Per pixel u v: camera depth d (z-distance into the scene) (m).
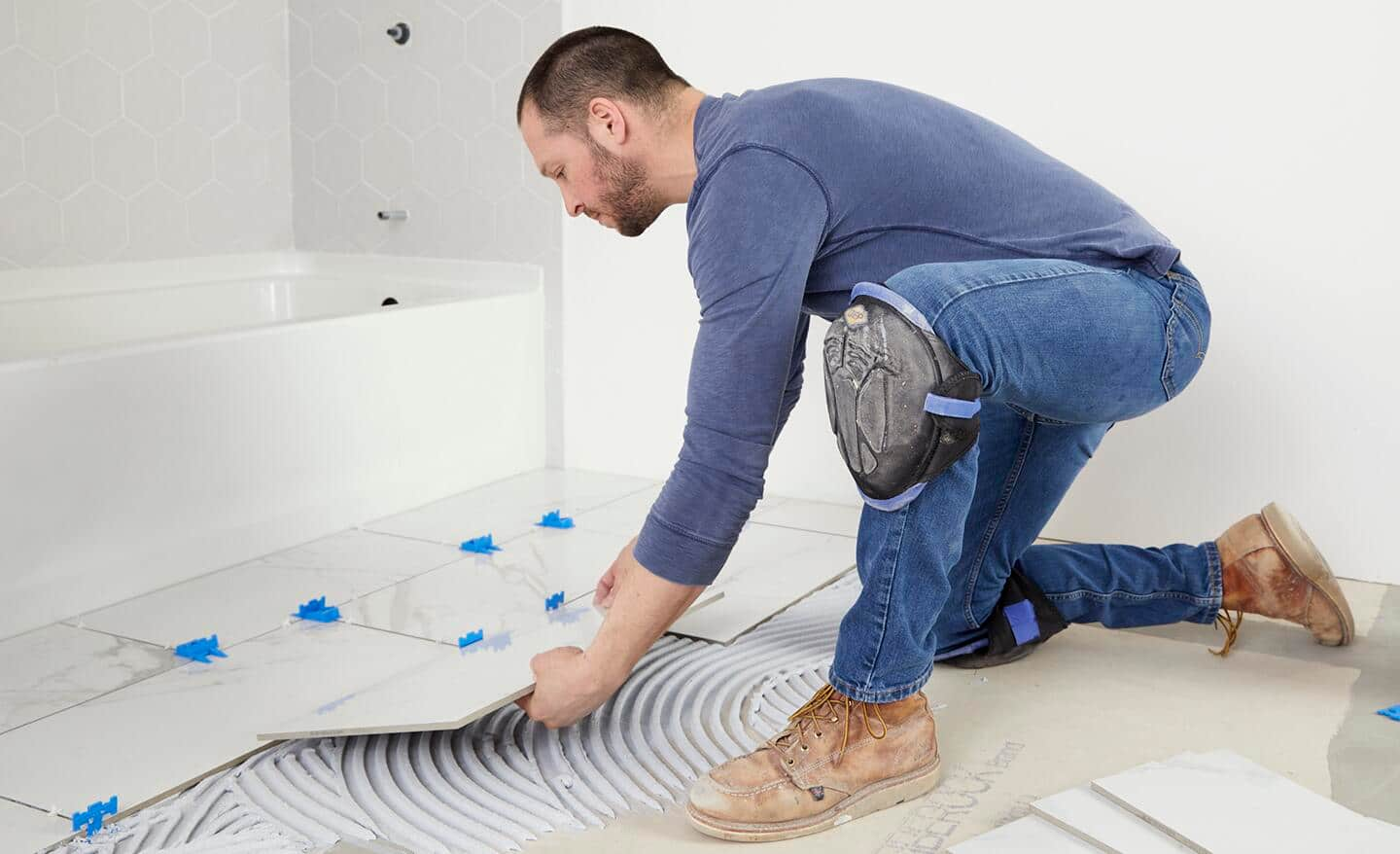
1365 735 1.59
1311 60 2.20
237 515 2.29
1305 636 1.96
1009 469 1.68
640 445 2.97
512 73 2.94
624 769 1.50
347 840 1.33
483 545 2.38
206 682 1.75
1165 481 2.42
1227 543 1.84
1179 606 1.86
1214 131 2.30
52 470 1.96
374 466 2.59
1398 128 2.15
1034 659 1.86
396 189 3.15
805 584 2.19
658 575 1.35
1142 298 1.39
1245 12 2.24
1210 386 2.36
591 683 1.43
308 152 3.23
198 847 1.31
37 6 2.66
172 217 3.00
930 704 1.70
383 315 2.56
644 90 1.39
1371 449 2.25
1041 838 1.29
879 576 1.33
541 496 2.79
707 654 1.86
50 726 1.61
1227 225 2.31
